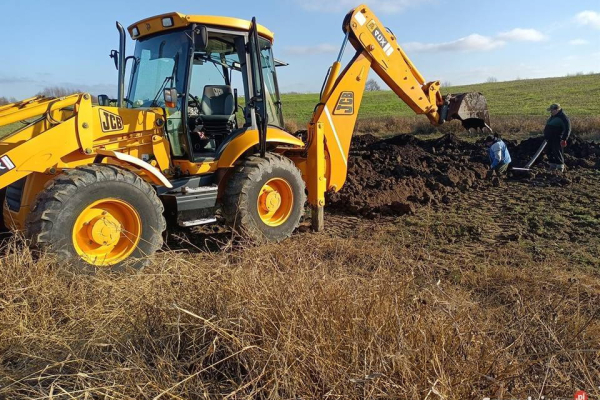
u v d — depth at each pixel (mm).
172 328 2643
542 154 10289
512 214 6609
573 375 2461
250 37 5328
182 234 5863
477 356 2373
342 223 6500
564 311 3383
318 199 5961
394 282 3033
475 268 4543
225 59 5590
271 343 2350
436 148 12102
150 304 2814
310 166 5996
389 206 7000
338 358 2279
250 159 5434
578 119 16047
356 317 2475
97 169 4219
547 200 7305
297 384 2186
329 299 2627
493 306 3650
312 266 3959
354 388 2135
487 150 11297
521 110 24453
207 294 2793
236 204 5191
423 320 2504
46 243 3873
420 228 6051
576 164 9859
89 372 2377
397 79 6785
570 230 5742
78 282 3477
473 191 8203
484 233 5805
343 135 6387
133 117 4855
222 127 5633
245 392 2252
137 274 3338
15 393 2336
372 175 9047
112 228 4211
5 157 4012
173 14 4992
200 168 5180
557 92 33531
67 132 4324
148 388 2229
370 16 6391
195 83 5355
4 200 4754
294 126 19438
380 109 32000
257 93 5508
